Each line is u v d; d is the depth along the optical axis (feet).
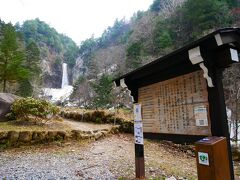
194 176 17.42
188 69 13.08
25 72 57.06
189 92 12.94
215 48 10.96
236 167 24.66
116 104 69.41
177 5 147.95
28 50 105.81
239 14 84.94
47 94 117.39
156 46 105.81
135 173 15.21
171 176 16.19
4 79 56.29
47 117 32.14
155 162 20.88
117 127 35.70
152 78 16.10
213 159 9.11
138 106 15.44
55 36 316.60
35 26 282.36
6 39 56.49
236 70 45.19
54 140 25.59
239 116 39.99
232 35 10.80
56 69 240.53
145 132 16.35
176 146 30.60
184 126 13.04
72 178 14.12
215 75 11.23
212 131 11.12
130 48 102.58
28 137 23.97
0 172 14.99
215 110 11.04
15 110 30.07
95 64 137.59
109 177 14.66
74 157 20.39
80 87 97.19
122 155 22.43
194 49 11.18
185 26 107.45
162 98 15.03
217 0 95.04
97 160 19.53
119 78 18.37
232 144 33.04
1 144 22.24
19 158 19.42
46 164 17.61
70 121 42.50
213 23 85.71
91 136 29.04
